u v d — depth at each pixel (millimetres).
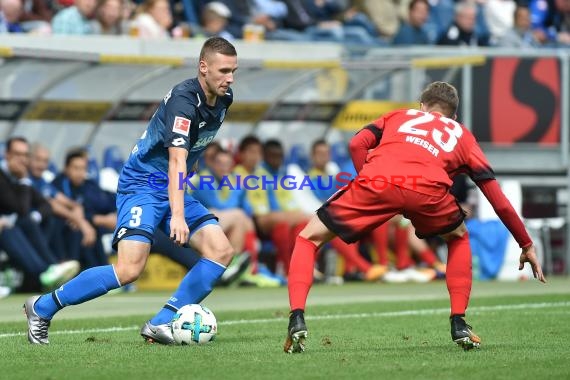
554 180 55562
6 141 47844
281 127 55188
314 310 34625
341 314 33250
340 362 20781
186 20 61656
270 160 51719
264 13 64000
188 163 24953
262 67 48781
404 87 54656
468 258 22984
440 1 66062
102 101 49812
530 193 56344
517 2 73062
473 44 64750
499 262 54844
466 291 22922
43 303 24375
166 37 55438
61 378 18766
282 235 51031
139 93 50500
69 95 48844
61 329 28562
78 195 47125
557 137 55031
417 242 53312
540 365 20266
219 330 28109
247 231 49625
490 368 19828
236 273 48812
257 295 43844
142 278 49469
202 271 24641
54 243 46500
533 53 54750
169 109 23781
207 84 23953
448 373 19172
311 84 54406
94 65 47000
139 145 24719
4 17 52625
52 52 43562
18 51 42656
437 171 22375
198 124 24125
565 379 18422
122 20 54375
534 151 55094
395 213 22469
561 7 75875
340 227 22312
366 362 20797
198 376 18922
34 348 23562
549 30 74625
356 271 53062
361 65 50844
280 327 29000
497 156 55062
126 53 50656
